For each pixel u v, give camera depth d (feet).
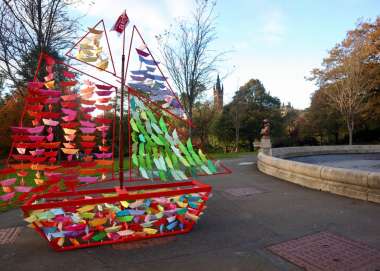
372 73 85.46
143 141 14.37
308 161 49.01
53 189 15.66
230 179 30.12
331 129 115.03
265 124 46.65
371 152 62.28
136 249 12.56
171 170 14.17
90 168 14.55
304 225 15.19
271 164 31.89
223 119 103.40
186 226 14.65
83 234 13.41
